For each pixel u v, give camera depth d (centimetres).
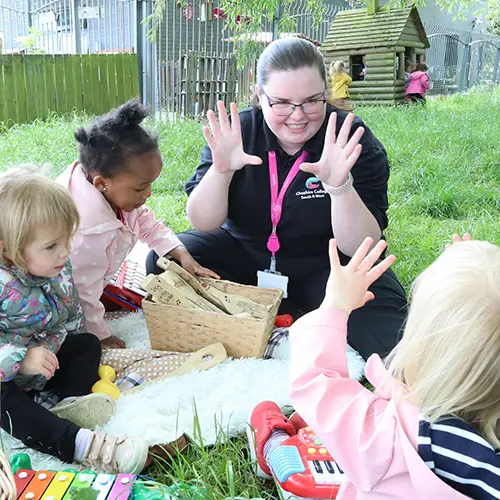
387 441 122
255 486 190
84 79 1057
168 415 219
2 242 204
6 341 214
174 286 264
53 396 230
